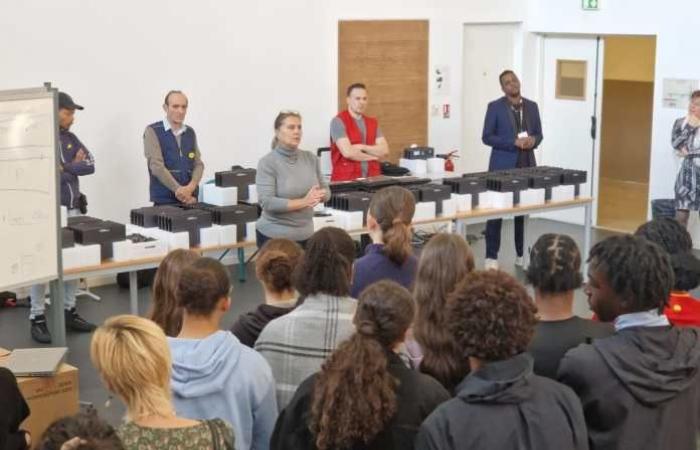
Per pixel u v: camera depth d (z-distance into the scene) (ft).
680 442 8.54
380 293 8.19
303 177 19.40
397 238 12.52
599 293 8.68
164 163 24.86
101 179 26.94
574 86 35.09
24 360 12.01
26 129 15.23
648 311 8.54
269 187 19.19
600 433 8.38
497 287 7.66
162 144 24.81
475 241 32.68
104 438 6.23
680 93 31.40
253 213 20.99
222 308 9.68
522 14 35.27
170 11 27.63
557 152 35.99
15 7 25.03
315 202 19.20
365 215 21.99
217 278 9.57
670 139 31.83
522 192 24.57
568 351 8.70
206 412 9.37
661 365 8.29
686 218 29.89
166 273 11.48
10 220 15.21
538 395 7.60
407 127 33.14
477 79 35.01
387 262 12.56
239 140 29.50
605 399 8.31
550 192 25.18
